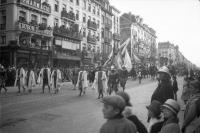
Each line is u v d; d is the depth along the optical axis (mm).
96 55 45500
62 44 37281
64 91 18344
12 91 17609
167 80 5012
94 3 49531
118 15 64688
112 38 58812
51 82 16719
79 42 42625
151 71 36625
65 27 38938
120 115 2596
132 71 36062
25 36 30375
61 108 10500
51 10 36031
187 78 9594
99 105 11492
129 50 67062
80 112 9656
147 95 15961
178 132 3035
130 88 21391
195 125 4078
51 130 6902
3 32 30203
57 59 35625
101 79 14094
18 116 8664
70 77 29906
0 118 8328
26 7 30844
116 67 23000
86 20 46312
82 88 15539
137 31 78250
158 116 3584
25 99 13203
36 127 7199
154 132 3514
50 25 35688
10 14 29516
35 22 31766
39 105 11188
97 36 50688
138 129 3299
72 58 38250
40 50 31375
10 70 21797
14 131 6719
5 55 29516
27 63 28938
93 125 7566
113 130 2469
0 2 30250
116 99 2566
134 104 11945
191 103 4254
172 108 3166
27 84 16797
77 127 7289
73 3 42031
